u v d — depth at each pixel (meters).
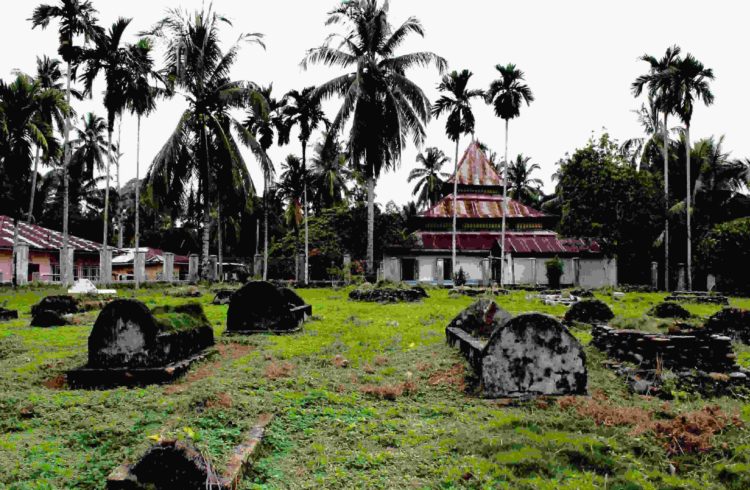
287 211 38.44
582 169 30.28
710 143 33.66
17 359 8.87
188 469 3.93
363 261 33.91
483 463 4.57
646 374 7.25
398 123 26.98
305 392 6.78
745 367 8.27
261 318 11.63
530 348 6.83
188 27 25.70
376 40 27.62
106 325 7.61
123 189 52.62
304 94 31.44
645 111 36.50
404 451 4.95
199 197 28.14
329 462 4.70
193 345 8.85
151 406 6.04
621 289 28.20
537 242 34.19
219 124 25.73
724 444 5.02
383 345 9.98
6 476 4.30
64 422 5.66
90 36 24.22
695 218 32.81
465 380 7.27
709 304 20.56
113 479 3.89
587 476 4.39
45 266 32.06
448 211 36.88
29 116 25.05
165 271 29.08
